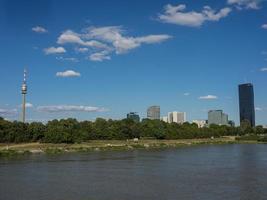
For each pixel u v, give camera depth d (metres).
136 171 121.06
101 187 91.56
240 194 82.69
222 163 145.12
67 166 136.12
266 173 114.56
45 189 89.44
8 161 155.75
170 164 142.50
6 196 82.12
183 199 78.12
